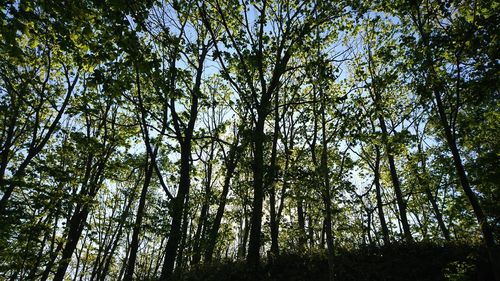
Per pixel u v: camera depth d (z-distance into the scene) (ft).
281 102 65.82
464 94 31.12
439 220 69.62
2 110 54.75
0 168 53.98
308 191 53.52
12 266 53.52
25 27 29.14
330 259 41.04
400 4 35.53
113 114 67.00
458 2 29.30
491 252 29.48
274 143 59.82
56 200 54.34
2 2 27.45
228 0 46.42
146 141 42.32
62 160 67.15
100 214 78.23
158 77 32.50
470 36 26.96
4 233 50.39
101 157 61.82
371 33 63.87
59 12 27.99
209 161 67.05
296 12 48.55
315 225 64.75
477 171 30.42
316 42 46.68
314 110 50.75
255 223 45.19
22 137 65.98
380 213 72.69
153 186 83.97
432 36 30.83
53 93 61.67
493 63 26.16
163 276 40.91
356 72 51.03
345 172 55.72
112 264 113.60
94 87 30.42
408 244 55.77
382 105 48.57
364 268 50.83
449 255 49.42
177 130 45.44
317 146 64.39
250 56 45.70
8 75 53.62
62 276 61.52
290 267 53.47
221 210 63.67
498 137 41.60
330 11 47.65
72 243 62.80
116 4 28.02
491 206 30.37
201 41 53.47
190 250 53.47
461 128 38.22
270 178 45.47
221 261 62.54
